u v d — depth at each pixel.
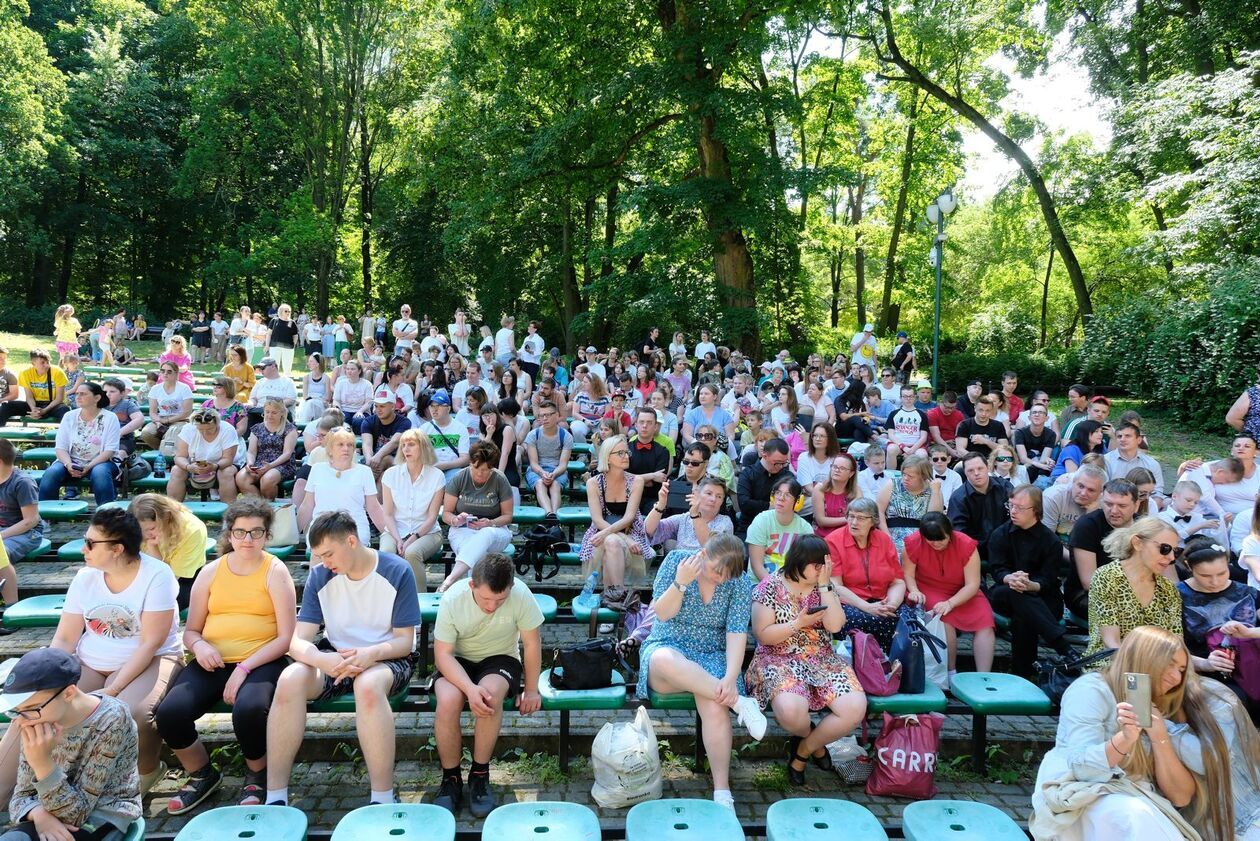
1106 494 5.53
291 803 4.22
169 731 3.96
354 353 21.48
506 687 4.21
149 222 38.84
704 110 18.86
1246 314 13.63
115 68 35.47
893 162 29.94
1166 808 3.04
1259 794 3.27
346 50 31.78
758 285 22.91
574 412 11.40
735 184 20.33
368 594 4.34
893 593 5.17
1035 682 5.51
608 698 4.30
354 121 34.78
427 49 31.86
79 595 4.21
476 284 35.03
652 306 21.14
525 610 4.32
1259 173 15.38
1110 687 3.28
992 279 41.00
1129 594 4.57
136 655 4.11
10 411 10.18
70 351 16.58
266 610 4.32
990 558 5.81
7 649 5.42
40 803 3.02
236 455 8.19
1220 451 12.85
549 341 33.72
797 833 3.30
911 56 27.09
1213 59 20.33
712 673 4.44
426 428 8.41
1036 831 3.26
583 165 21.52
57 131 32.75
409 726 4.92
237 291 37.78
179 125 37.22
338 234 33.25
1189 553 4.68
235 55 31.91
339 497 6.31
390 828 3.24
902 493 6.80
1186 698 3.21
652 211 20.33
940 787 4.62
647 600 6.27
